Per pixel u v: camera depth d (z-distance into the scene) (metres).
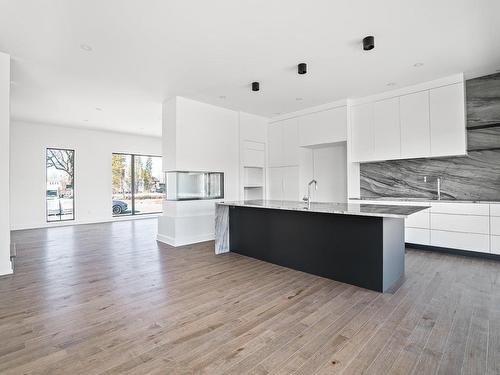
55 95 4.84
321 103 5.37
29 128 6.93
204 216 5.29
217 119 5.53
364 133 4.97
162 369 1.61
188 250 4.55
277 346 1.83
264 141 6.49
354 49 3.24
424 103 4.29
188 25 2.74
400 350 1.78
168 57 3.43
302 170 5.99
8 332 2.01
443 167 4.48
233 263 3.78
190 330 2.04
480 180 4.15
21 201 6.80
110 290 2.82
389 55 3.40
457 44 3.14
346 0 2.38
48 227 7.09
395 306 2.41
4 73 3.25
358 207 3.05
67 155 7.63
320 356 1.72
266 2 2.41
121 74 3.94
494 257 3.72
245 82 4.27
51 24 2.71
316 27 2.79
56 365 1.64
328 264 3.15
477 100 4.11
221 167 5.58
